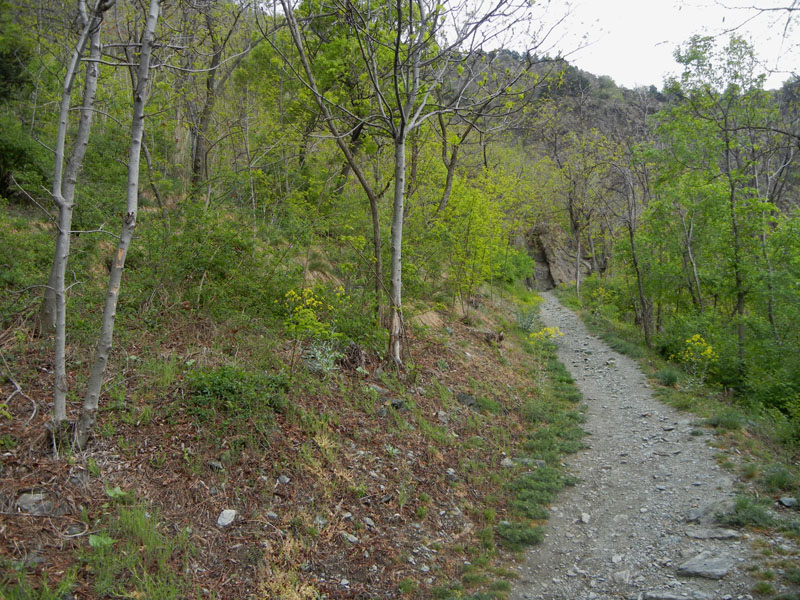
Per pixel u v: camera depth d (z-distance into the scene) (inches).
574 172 1238.3
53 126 429.1
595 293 1013.2
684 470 299.4
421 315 515.5
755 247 604.7
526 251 1462.8
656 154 661.3
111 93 432.1
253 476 209.5
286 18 339.6
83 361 243.0
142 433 209.5
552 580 207.8
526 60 363.3
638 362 594.6
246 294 344.5
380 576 191.5
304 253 448.8
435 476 265.3
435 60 366.3
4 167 374.0
